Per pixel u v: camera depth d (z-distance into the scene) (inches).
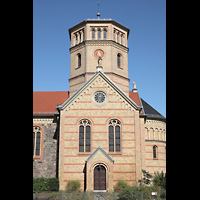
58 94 1899.6
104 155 1267.2
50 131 1640.0
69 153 1317.7
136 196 992.2
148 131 1734.7
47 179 1306.6
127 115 1363.2
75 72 1833.2
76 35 1913.1
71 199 1031.6
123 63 1851.6
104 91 1397.6
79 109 1376.7
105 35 1831.9
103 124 1355.8
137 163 1291.8
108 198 1056.8
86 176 1245.7
